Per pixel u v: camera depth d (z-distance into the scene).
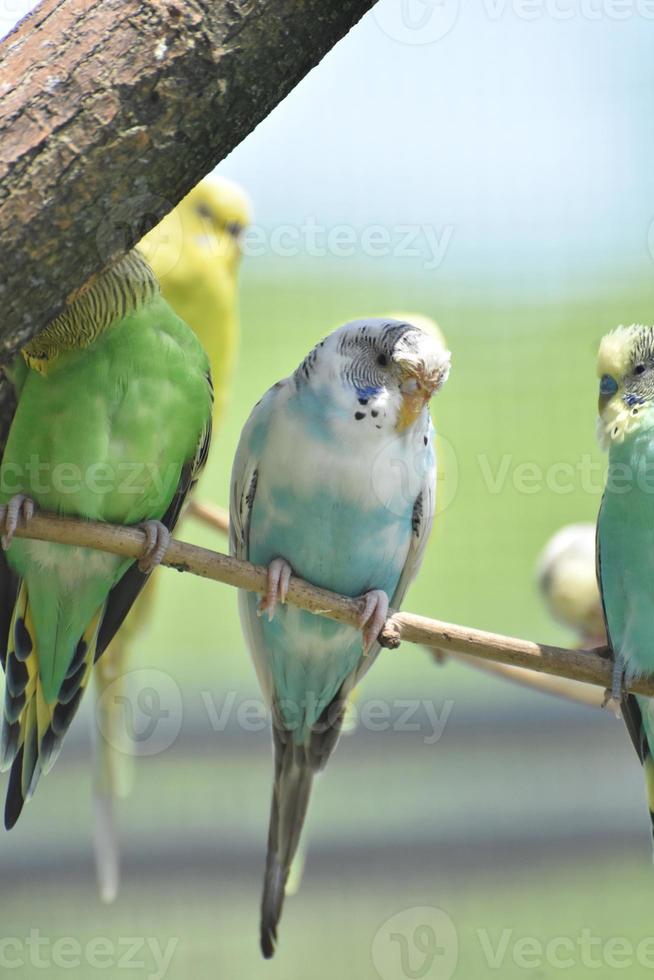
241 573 5.30
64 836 8.57
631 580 5.56
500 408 9.11
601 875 8.52
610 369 5.66
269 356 9.39
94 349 5.09
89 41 3.87
